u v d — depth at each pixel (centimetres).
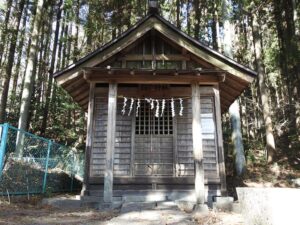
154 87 878
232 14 1473
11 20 1725
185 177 823
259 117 2030
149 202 708
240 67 822
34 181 800
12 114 1816
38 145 875
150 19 852
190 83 744
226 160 1533
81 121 1847
